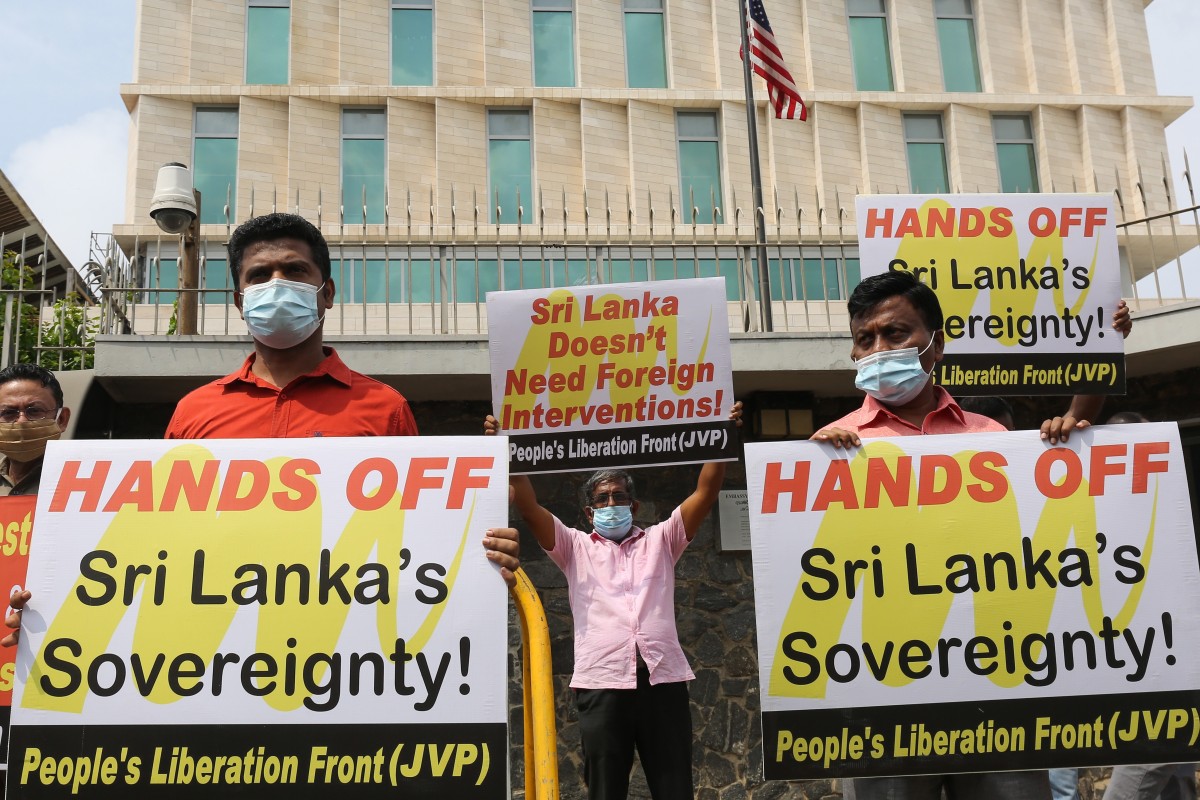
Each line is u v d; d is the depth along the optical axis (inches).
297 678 98.0
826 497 118.0
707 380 162.2
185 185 313.1
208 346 287.4
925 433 132.6
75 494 102.0
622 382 163.0
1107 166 891.4
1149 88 920.3
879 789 118.6
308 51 828.0
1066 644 114.0
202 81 815.7
